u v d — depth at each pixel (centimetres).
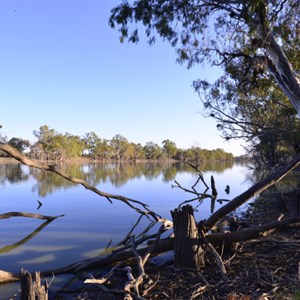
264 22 1039
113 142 15300
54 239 1120
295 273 609
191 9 1191
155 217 1042
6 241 1093
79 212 1691
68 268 768
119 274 712
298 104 1198
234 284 578
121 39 1232
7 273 702
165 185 3375
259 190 737
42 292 415
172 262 762
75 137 13888
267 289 541
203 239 698
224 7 1170
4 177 4447
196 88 2438
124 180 3972
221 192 2800
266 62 1218
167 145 16838
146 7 1157
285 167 764
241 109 2441
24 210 1755
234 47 1472
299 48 1407
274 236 927
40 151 11338
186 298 542
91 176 4581
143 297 554
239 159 17125
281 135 2423
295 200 1170
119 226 1346
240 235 746
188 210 691
